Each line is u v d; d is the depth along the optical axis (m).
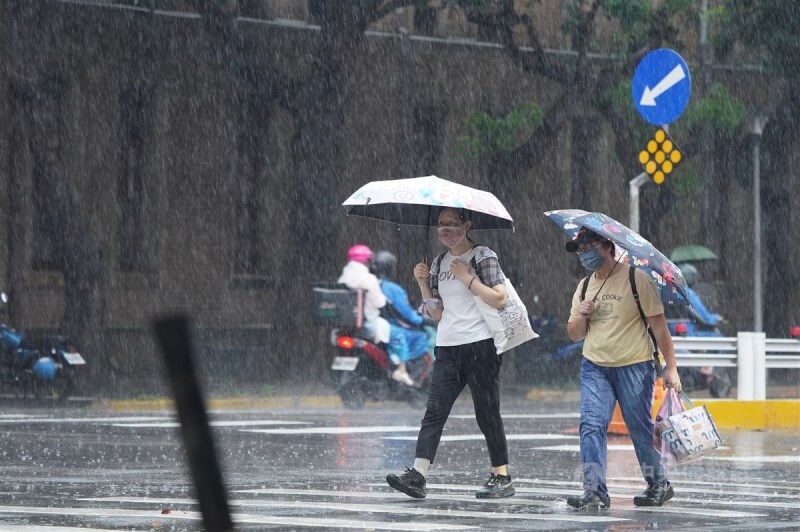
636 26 76.00
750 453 38.34
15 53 74.62
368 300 55.81
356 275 56.00
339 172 87.38
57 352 59.97
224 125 83.06
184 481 27.64
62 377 59.88
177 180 82.12
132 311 79.62
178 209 82.19
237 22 78.31
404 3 74.56
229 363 79.19
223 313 83.19
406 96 87.50
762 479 30.50
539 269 94.50
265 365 77.56
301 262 72.50
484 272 24.36
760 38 76.06
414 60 89.50
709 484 29.09
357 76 87.62
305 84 72.19
